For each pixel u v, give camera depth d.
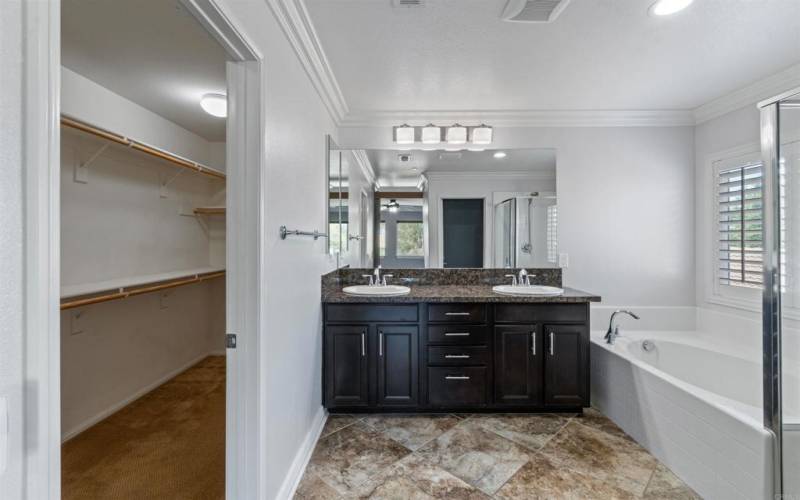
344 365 2.37
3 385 0.49
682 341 2.64
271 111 1.41
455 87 2.43
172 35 1.71
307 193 1.99
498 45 1.93
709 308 2.77
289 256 1.65
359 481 1.74
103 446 2.01
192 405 2.55
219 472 1.77
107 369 2.40
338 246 2.89
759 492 1.43
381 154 2.96
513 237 2.97
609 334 2.56
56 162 0.54
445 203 2.99
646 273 2.90
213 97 2.26
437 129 2.85
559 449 2.01
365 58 2.06
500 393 2.39
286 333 1.60
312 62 1.95
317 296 2.24
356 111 2.84
